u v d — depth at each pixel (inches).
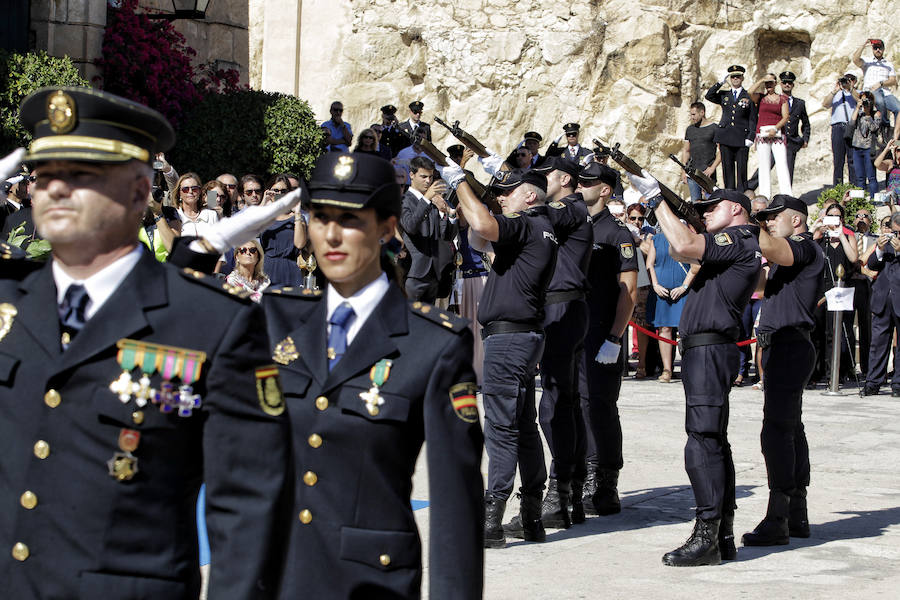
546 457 371.9
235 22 693.3
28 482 98.3
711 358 252.5
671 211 255.3
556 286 282.5
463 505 118.8
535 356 258.8
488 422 260.8
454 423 120.5
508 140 861.8
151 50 574.9
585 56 853.2
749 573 244.1
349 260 123.7
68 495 97.6
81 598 96.3
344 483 120.6
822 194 723.4
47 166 98.1
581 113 852.6
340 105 680.4
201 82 619.2
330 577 119.6
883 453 391.2
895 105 743.7
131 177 99.4
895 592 230.1
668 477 346.3
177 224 327.0
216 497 100.0
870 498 324.2
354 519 120.2
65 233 97.3
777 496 272.7
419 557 123.0
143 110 98.5
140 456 98.4
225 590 97.5
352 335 126.1
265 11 916.0
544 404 286.8
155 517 99.2
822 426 444.1
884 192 729.6
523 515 268.8
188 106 597.6
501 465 259.4
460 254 459.5
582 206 290.7
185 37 645.9
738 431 425.4
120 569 97.3
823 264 276.7
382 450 120.8
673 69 843.4
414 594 121.2
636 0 848.3
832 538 279.1
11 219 355.9
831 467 366.9
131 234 101.7
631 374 596.4
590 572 242.1
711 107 858.1
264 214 122.5
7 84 501.7
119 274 101.1
